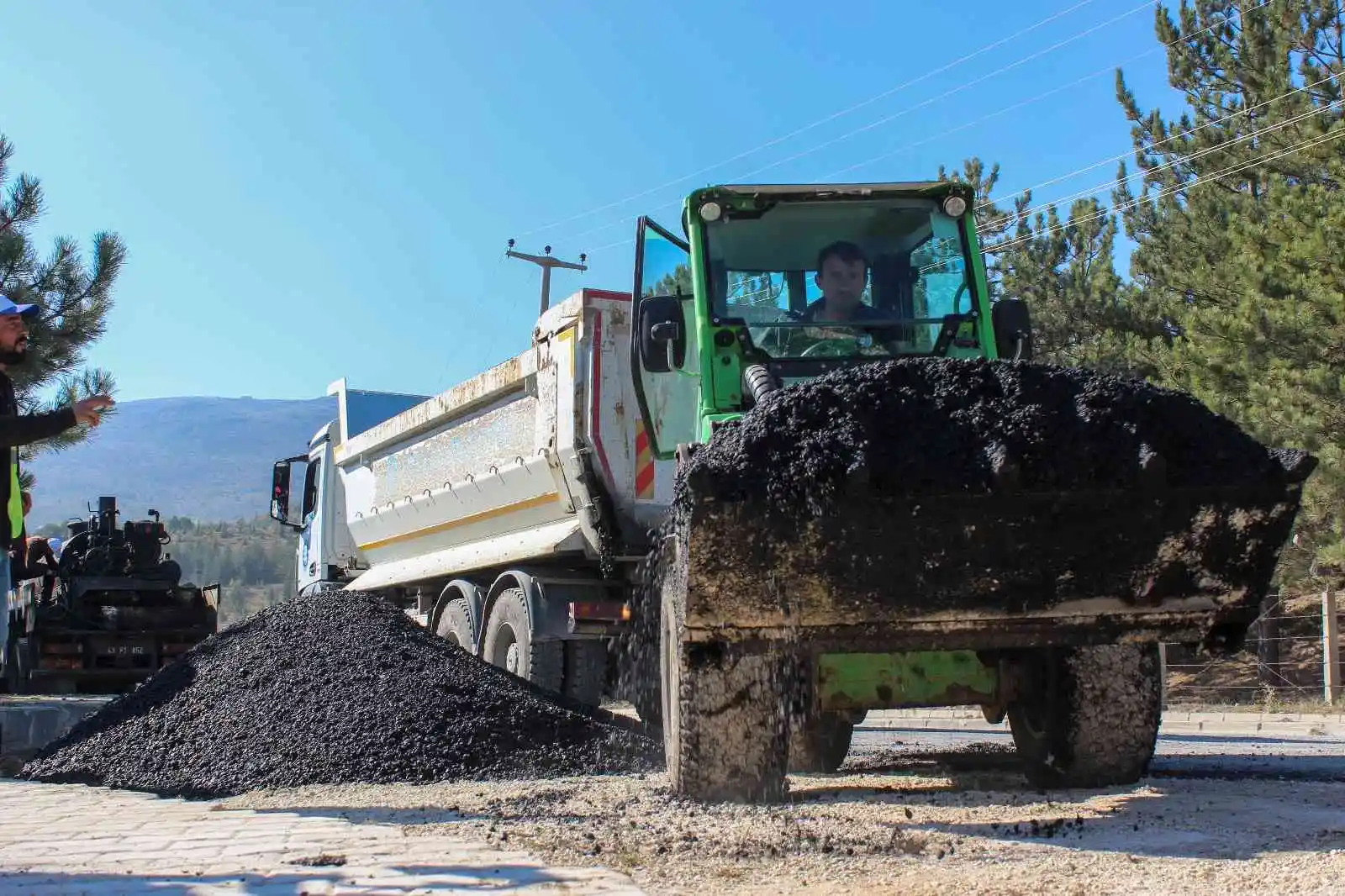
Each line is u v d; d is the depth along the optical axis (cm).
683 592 460
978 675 570
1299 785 586
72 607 1848
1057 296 2044
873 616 461
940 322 652
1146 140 2111
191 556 18825
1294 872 376
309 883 375
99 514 1942
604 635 948
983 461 436
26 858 423
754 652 480
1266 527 453
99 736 755
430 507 1249
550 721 729
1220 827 460
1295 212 1459
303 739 693
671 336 640
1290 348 1453
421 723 699
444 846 435
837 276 655
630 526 945
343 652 785
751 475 432
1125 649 556
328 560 1603
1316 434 1404
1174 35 2027
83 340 1681
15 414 538
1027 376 464
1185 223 1903
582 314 936
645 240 701
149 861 418
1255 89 1911
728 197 660
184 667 834
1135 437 443
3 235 1638
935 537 441
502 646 1030
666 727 574
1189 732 1088
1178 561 459
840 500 429
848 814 497
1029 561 450
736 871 391
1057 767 575
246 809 550
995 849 421
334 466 1616
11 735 915
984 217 2272
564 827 473
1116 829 458
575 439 938
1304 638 1745
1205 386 1577
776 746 521
